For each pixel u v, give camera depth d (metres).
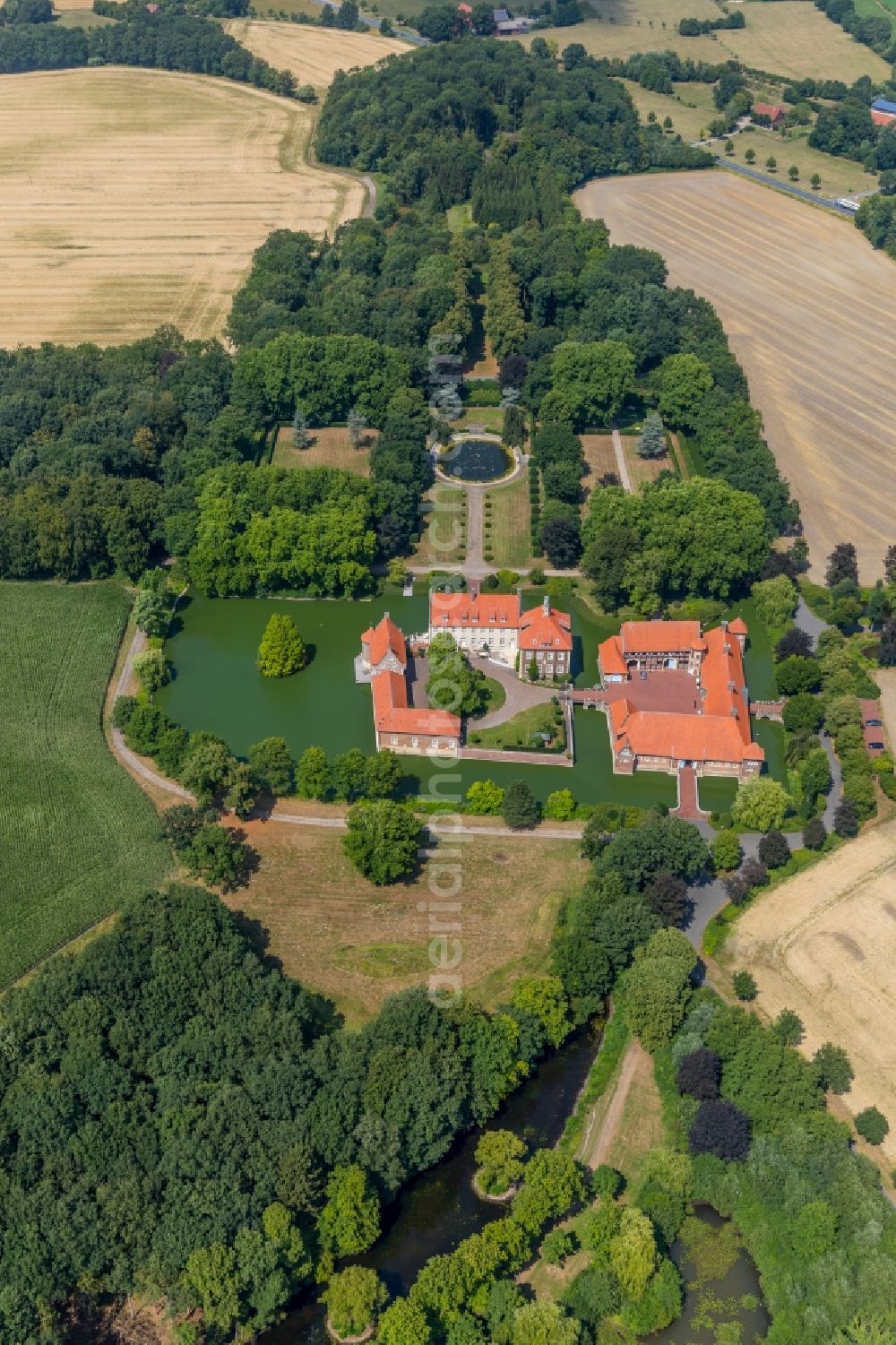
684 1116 190.12
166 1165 176.12
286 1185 174.50
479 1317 167.88
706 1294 172.88
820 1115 185.50
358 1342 167.00
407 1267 177.00
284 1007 198.12
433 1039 192.25
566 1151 190.25
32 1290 165.25
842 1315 163.38
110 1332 167.88
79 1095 185.88
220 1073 189.62
